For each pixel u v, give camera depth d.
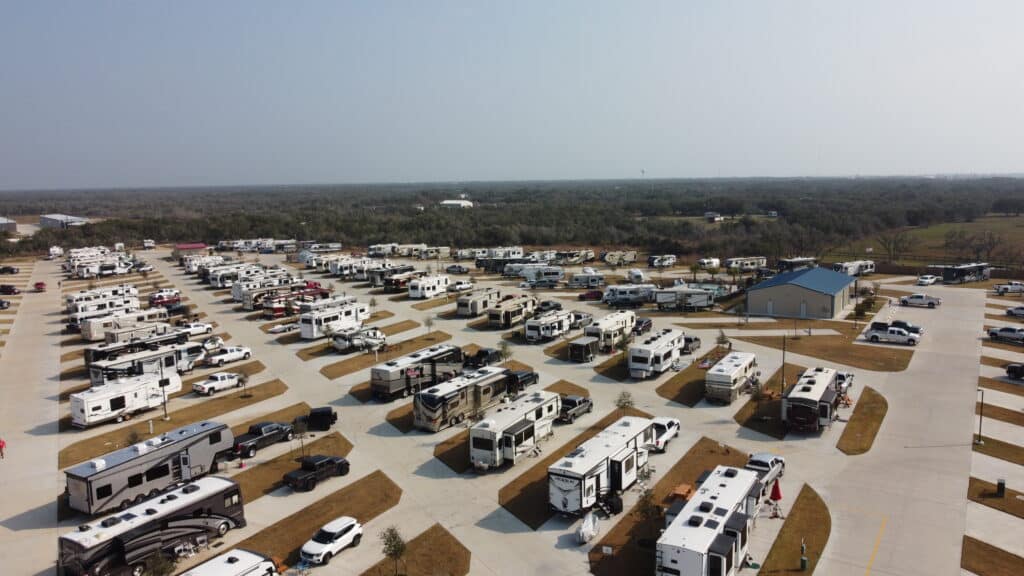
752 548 30.25
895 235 153.12
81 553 27.12
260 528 33.22
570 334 74.62
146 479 36.28
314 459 38.88
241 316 88.12
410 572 29.28
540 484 37.88
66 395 56.62
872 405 49.78
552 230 178.38
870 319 80.06
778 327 76.81
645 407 50.53
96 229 185.88
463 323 81.44
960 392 52.19
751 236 157.12
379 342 68.69
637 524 32.91
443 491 37.31
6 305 95.75
